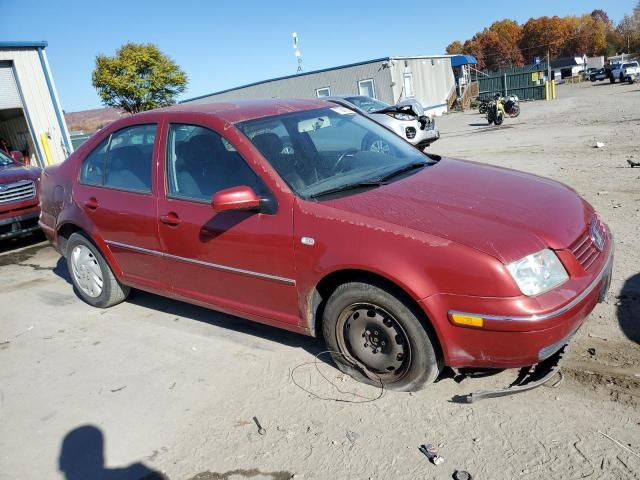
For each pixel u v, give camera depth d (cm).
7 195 734
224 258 364
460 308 276
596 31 11994
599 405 288
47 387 381
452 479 252
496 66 11794
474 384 319
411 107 1297
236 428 310
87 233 473
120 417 334
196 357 396
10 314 529
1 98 1611
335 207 318
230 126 368
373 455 275
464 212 305
